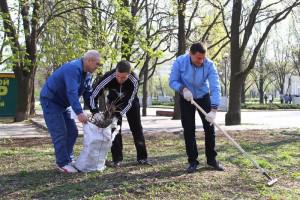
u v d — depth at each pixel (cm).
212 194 521
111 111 630
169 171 637
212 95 607
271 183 564
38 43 1855
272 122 2103
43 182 575
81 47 1510
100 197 504
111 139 634
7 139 1103
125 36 1556
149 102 5850
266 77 6100
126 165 685
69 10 1619
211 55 2602
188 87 621
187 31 2375
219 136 1139
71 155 659
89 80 635
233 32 1753
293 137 1126
